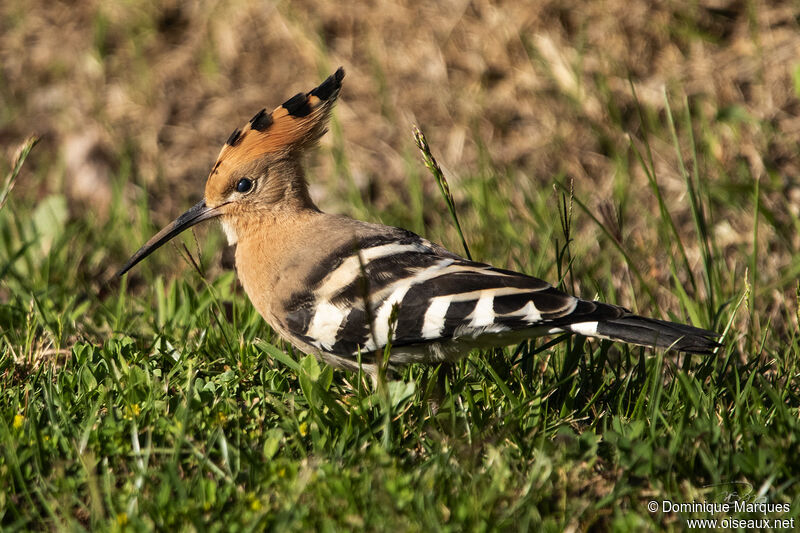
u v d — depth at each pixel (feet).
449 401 22.80
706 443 20.56
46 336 28.35
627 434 21.56
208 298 30.25
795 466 20.13
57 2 54.03
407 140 43.93
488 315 23.07
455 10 46.98
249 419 22.45
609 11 45.16
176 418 21.83
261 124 27.76
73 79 50.16
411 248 25.43
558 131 42.96
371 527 17.95
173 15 51.44
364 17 48.19
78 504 19.52
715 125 41.75
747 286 27.61
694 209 29.17
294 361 24.70
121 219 39.70
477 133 41.22
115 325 29.63
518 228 37.73
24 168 45.75
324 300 25.21
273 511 18.69
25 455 20.34
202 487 19.17
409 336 23.90
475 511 18.15
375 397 22.98
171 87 48.80
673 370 24.62
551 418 23.63
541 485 19.61
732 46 44.06
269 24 49.39
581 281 32.63
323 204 41.47
